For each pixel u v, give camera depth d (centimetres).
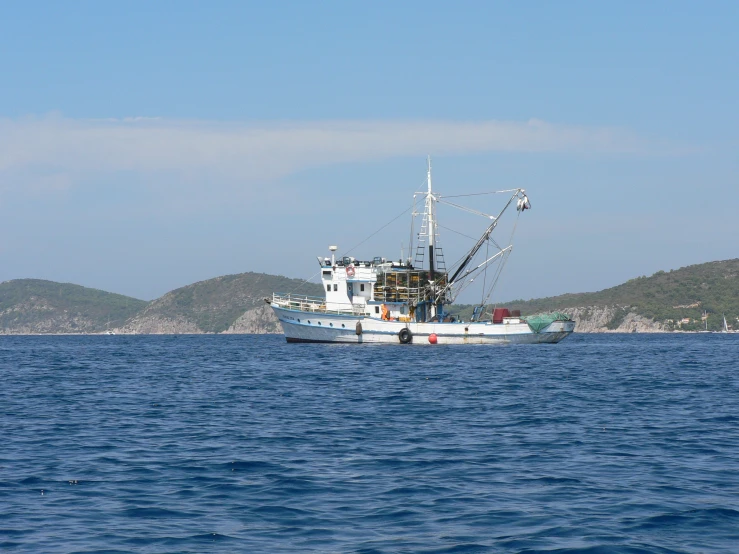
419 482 2578
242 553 1894
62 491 2484
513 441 3356
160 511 2252
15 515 2216
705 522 2106
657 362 9150
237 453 3092
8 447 3259
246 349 14062
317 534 2036
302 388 5816
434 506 2291
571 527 2073
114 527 2102
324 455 3041
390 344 10631
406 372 7181
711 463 2869
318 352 10156
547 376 6794
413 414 4266
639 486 2511
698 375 7069
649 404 4709
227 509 2270
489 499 2364
